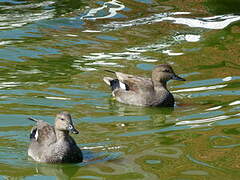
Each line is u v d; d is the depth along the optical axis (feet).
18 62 63.46
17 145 43.42
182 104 53.88
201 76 59.88
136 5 86.33
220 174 38.17
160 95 54.60
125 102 55.31
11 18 79.25
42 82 57.72
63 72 60.85
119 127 47.73
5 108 50.62
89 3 86.94
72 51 67.46
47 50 67.51
